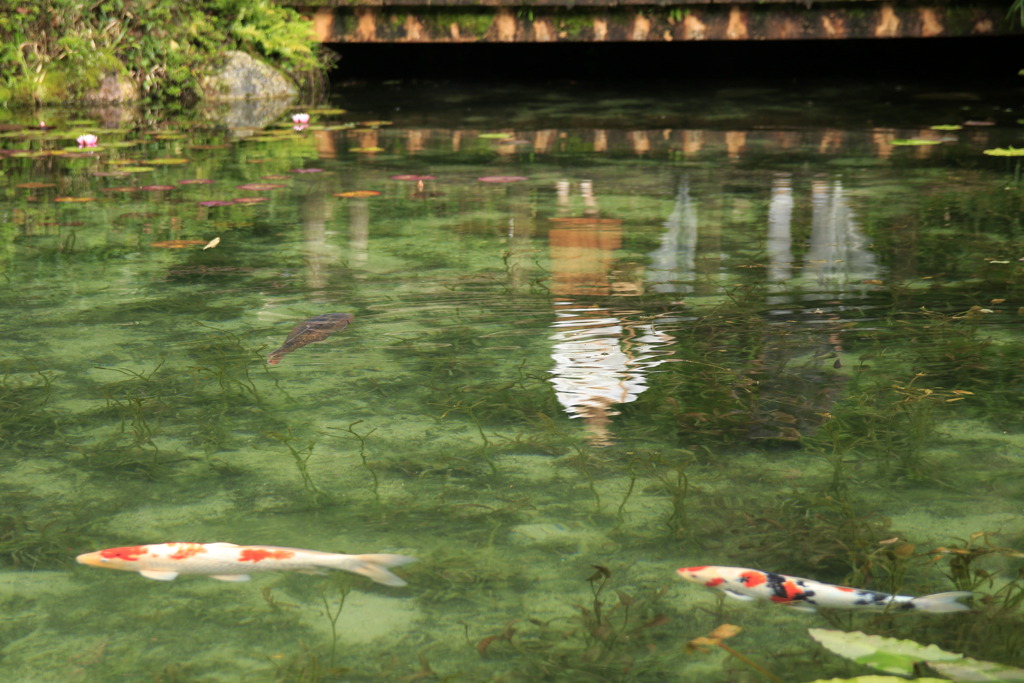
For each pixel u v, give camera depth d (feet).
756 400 9.57
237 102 32.27
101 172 20.66
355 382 10.09
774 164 21.06
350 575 6.93
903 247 14.46
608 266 13.73
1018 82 34.12
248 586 6.81
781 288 12.67
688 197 17.99
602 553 7.11
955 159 21.17
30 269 13.71
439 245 14.89
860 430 8.95
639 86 35.63
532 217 16.61
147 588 6.77
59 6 31.24
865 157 21.66
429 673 5.83
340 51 41.47
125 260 14.16
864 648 5.51
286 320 11.73
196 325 11.56
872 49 42.63
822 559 6.95
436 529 7.45
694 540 7.24
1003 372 10.10
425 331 11.38
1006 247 14.30
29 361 10.50
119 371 10.27
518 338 11.15
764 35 32.30
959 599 6.44
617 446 8.74
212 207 17.51
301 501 7.86
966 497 7.82
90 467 8.38
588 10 32.78
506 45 43.86
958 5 31.22
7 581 6.80
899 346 10.74
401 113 29.73
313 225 16.20
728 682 5.74
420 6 33.58
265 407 9.53
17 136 25.31
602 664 5.91
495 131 26.13
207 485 8.11
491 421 9.26
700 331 11.28
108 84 31.35
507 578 6.83
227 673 5.85
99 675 5.84
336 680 5.78
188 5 33.53
